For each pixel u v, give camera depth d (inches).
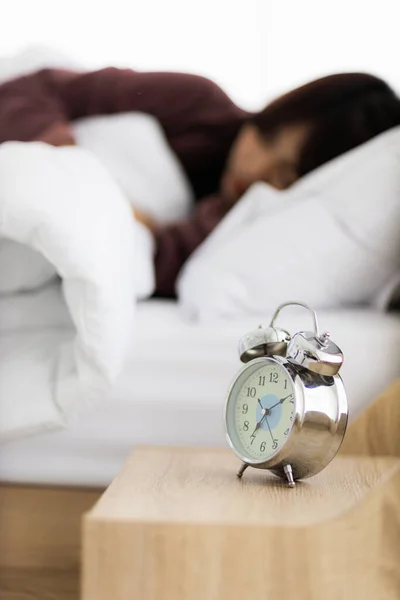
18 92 87.7
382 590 35.6
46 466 57.7
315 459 40.9
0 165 50.6
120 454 57.7
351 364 58.0
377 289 66.9
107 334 48.9
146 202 84.7
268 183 83.4
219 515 35.7
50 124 83.7
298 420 39.8
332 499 39.0
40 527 55.0
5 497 55.5
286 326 60.5
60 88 91.7
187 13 108.7
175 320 62.4
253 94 108.0
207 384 57.6
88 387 50.3
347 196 66.1
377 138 69.6
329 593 35.0
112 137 86.9
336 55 105.3
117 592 34.5
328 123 81.8
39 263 56.4
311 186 70.7
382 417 54.6
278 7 106.7
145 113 91.7
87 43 110.1
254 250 65.4
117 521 34.6
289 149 83.2
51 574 54.1
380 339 58.4
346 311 66.6
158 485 40.7
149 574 34.5
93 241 49.2
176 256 76.6
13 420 50.9
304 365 39.8
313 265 64.9
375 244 64.8
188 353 57.7
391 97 81.3
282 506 37.5
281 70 107.0
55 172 51.9
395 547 35.8
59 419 51.1
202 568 34.5
